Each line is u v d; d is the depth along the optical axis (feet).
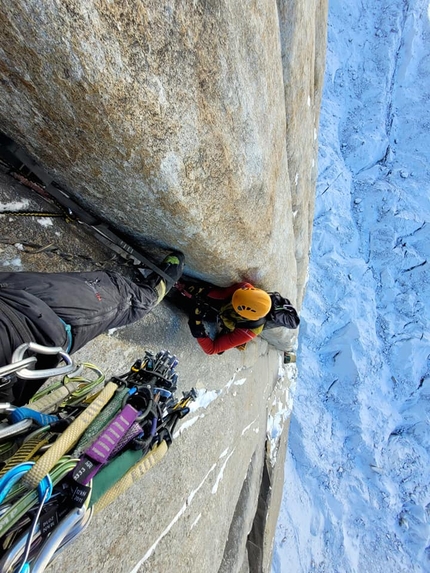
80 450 3.24
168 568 9.82
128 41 4.06
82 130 4.78
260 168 7.81
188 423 12.45
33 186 6.12
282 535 47.34
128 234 7.71
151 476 9.64
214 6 4.86
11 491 2.71
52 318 3.72
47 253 6.55
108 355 8.07
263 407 25.09
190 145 5.57
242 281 11.21
